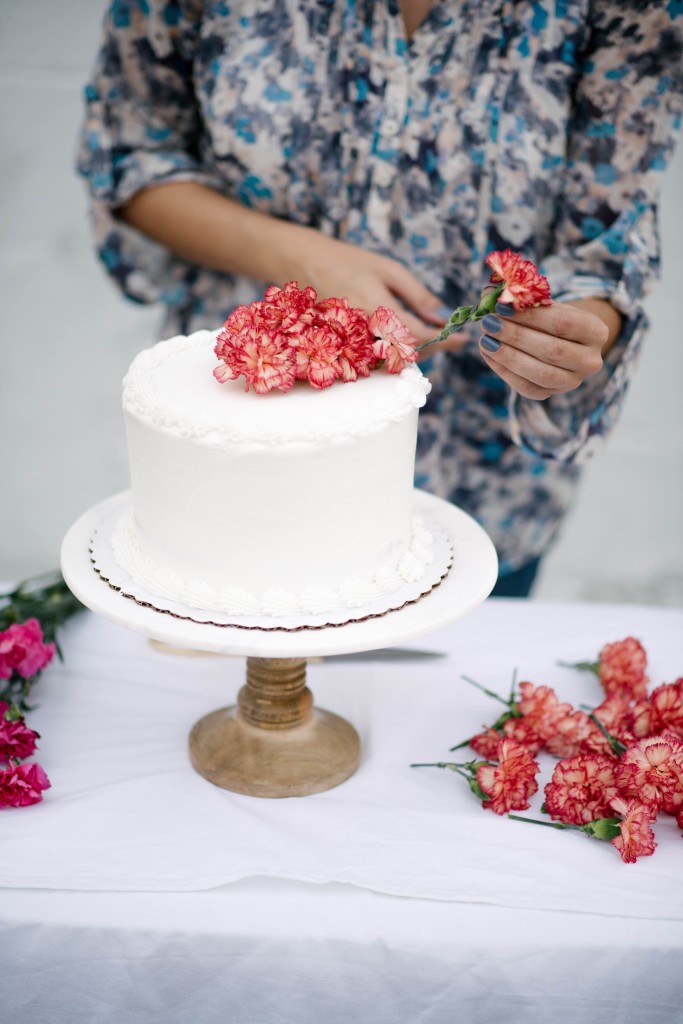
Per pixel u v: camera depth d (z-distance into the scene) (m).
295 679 1.40
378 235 1.87
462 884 1.16
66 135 5.95
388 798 1.33
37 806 1.28
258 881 1.16
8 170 5.78
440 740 1.46
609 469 4.48
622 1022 1.12
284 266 1.81
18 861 1.17
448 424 2.01
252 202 1.96
